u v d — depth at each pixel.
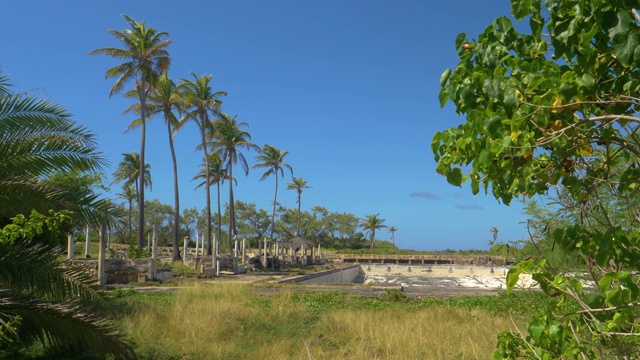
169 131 45.09
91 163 9.06
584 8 2.54
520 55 2.94
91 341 7.87
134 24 39.72
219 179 68.00
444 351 9.76
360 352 9.95
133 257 31.44
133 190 70.50
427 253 79.25
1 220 8.41
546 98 2.70
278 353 10.15
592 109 3.00
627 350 3.03
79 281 8.68
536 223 4.15
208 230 52.44
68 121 9.20
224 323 12.08
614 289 2.42
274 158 70.56
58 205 8.37
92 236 39.09
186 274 32.41
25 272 8.16
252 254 59.34
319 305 15.82
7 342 8.59
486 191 3.08
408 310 15.13
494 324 12.03
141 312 12.38
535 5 2.85
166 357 9.46
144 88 39.97
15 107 8.95
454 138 3.00
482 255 75.19
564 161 3.01
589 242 2.83
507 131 2.80
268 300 15.68
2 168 8.37
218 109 51.19
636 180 2.94
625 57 2.33
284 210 98.25
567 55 2.67
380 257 74.44
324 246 101.25
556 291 2.77
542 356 3.29
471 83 2.92
